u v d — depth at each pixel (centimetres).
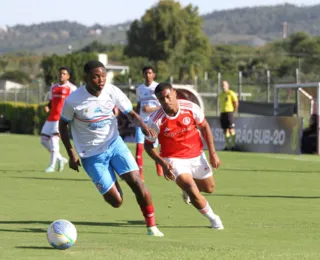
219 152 4044
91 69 1383
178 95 4269
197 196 1485
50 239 1194
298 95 4388
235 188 2289
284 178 2609
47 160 3378
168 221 1612
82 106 1397
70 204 1880
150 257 1124
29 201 1931
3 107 6844
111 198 1435
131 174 1400
